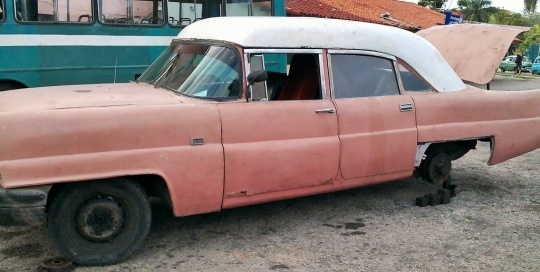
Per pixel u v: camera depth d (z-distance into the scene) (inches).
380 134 191.6
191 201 159.9
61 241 148.6
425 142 203.5
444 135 206.2
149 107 153.5
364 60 196.1
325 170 182.1
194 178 158.4
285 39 179.3
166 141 154.1
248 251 167.8
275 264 158.2
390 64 201.8
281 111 173.2
